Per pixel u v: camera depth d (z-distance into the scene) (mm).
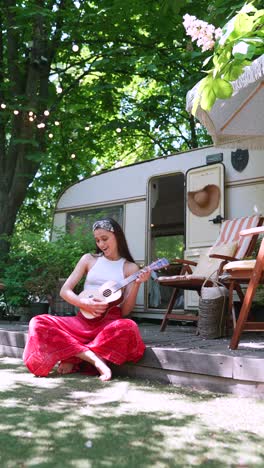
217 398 2559
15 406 2332
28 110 6875
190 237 6250
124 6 7020
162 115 8859
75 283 3459
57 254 6746
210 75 2238
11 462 1591
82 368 3332
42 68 7578
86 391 2703
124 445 1769
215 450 1720
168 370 2986
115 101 9242
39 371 3107
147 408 2316
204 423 2057
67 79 8852
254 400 2510
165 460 1622
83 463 1589
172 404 2406
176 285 4719
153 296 7000
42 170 10141
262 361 2545
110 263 3496
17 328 5012
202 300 4066
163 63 7746
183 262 5152
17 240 7262
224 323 4102
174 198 8086
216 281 4270
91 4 7805
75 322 3252
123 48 7402
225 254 4875
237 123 4516
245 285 5312
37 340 3119
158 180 7273
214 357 2758
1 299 7117
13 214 7742
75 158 9977
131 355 3080
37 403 2396
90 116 9352
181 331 4992
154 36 7895
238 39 2092
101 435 1882
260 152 5789
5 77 8039
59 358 3104
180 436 1875
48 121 7883
